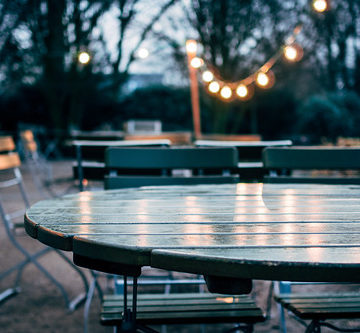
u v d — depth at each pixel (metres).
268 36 16.81
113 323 1.52
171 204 1.63
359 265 0.85
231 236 1.10
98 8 15.84
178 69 18.12
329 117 16.25
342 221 1.30
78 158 3.08
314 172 6.37
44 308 2.91
